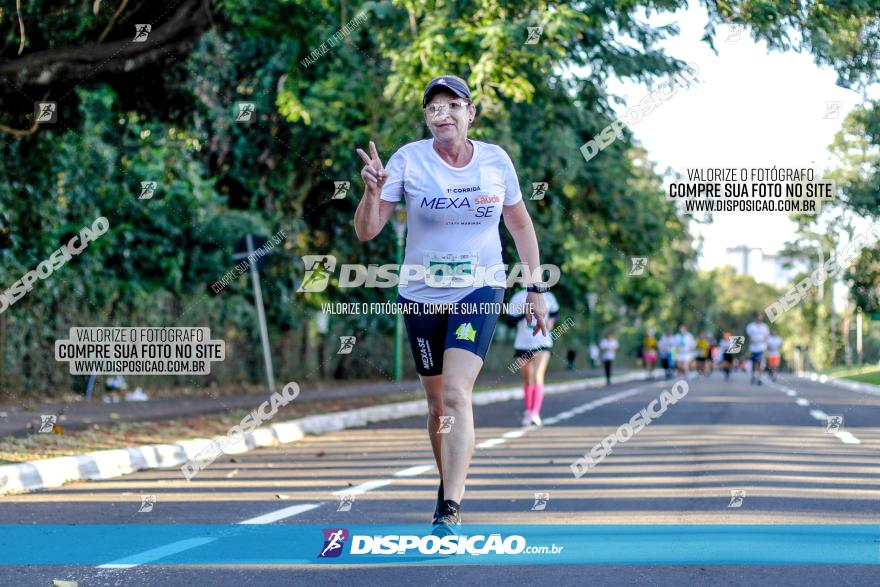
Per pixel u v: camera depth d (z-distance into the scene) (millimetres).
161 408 21562
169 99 21453
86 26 19312
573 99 23203
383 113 24141
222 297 30219
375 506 10430
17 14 17969
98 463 13406
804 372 85125
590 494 11078
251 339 32406
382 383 37594
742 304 113125
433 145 8211
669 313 66375
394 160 8234
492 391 34219
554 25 18781
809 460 13922
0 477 11719
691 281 61688
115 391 25938
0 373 22641
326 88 24219
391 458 15172
